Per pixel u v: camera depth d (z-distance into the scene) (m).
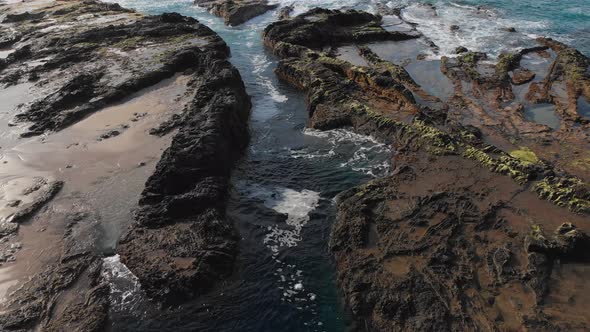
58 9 52.56
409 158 23.17
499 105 28.47
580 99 28.70
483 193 19.62
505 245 16.83
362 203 20.00
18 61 38.53
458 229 17.75
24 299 16.16
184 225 19.00
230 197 21.58
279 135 27.59
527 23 43.34
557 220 17.80
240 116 28.08
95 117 28.67
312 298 16.62
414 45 39.94
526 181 20.06
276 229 19.72
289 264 18.00
